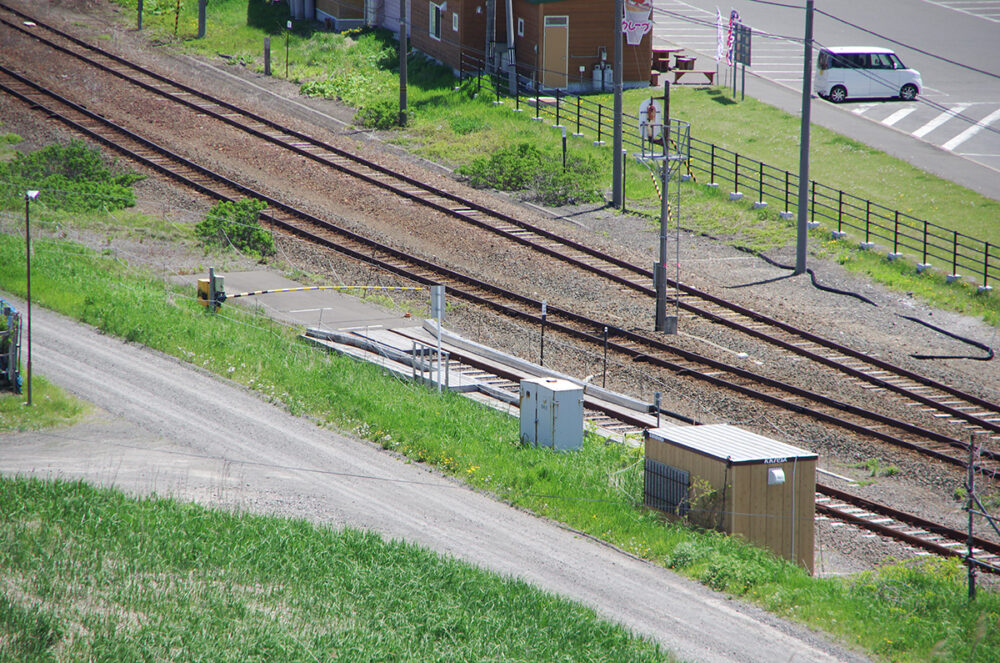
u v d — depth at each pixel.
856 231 136.88
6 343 87.88
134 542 60.91
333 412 87.12
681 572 64.81
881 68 188.75
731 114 178.75
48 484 67.25
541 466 77.75
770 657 54.97
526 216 138.62
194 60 197.50
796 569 65.62
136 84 177.38
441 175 151.88
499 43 197.38
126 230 128.50
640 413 91.38
